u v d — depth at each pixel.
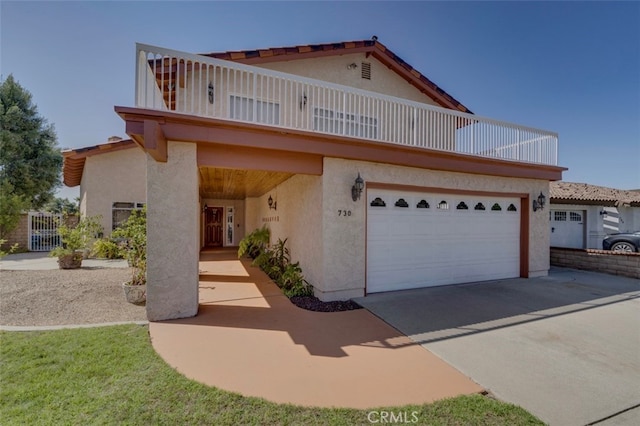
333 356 4.12
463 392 3.30
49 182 21.81
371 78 10.66
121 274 9.34
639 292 7.96
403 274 7.96
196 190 5.66
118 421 2.69
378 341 4.68
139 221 7.23
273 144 6.06
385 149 7.25
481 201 9.19
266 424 2.72
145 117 5.04
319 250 6.90
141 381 3.34
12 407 2.86
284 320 5.53
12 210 14.70
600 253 10.79
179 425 2.66
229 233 18.84
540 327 5.39
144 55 5.23
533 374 3.73
